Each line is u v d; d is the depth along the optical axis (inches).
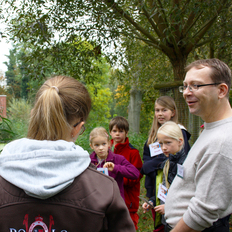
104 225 31.4
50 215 29.2
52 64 191.8
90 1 176.4
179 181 50.4
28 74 185.6
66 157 30.8
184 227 43.1
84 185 31.2
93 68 212.7
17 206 29.6
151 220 129.9
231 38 181.0
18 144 32.8
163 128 75.5
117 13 177.8
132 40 238.1
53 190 28.3
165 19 173.3
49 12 181.2
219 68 44.6
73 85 36.3
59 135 33.2
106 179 33.6
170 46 203.2
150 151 91.0
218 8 169.3
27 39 185.2
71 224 29.2
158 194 76.3
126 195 96.7
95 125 194.2
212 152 41.4
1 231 29.5
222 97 44.6
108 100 888.9
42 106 32.9
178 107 161.5
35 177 29.0
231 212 41.1
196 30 218.4
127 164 92.8
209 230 46.2
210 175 41.0
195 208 41.8
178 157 73.6
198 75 45.2
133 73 319.3
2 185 31.1
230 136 40.7
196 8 155.0
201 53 267.1
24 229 29.2
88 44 208.5
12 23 190.1
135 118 436.8
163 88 168.6
